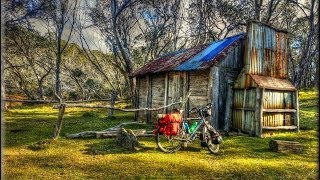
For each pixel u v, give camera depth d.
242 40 13.52
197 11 34.69
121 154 8.53
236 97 12.99
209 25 33.09
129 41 36.94
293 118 13.43
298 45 43.06
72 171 7.00
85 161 7.84
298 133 12.91
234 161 7.95
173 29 35.97
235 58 13.34
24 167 7.28
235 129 12.92
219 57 12.69
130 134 9.32
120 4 31.22
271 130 12.59
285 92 13.17
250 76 12.27
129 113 22.91
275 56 13.31
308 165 7.60
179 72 14.76
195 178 6.59
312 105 23.19
